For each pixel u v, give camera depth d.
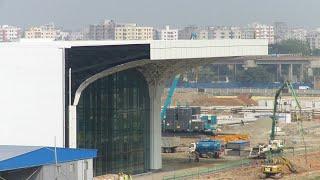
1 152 183.50
